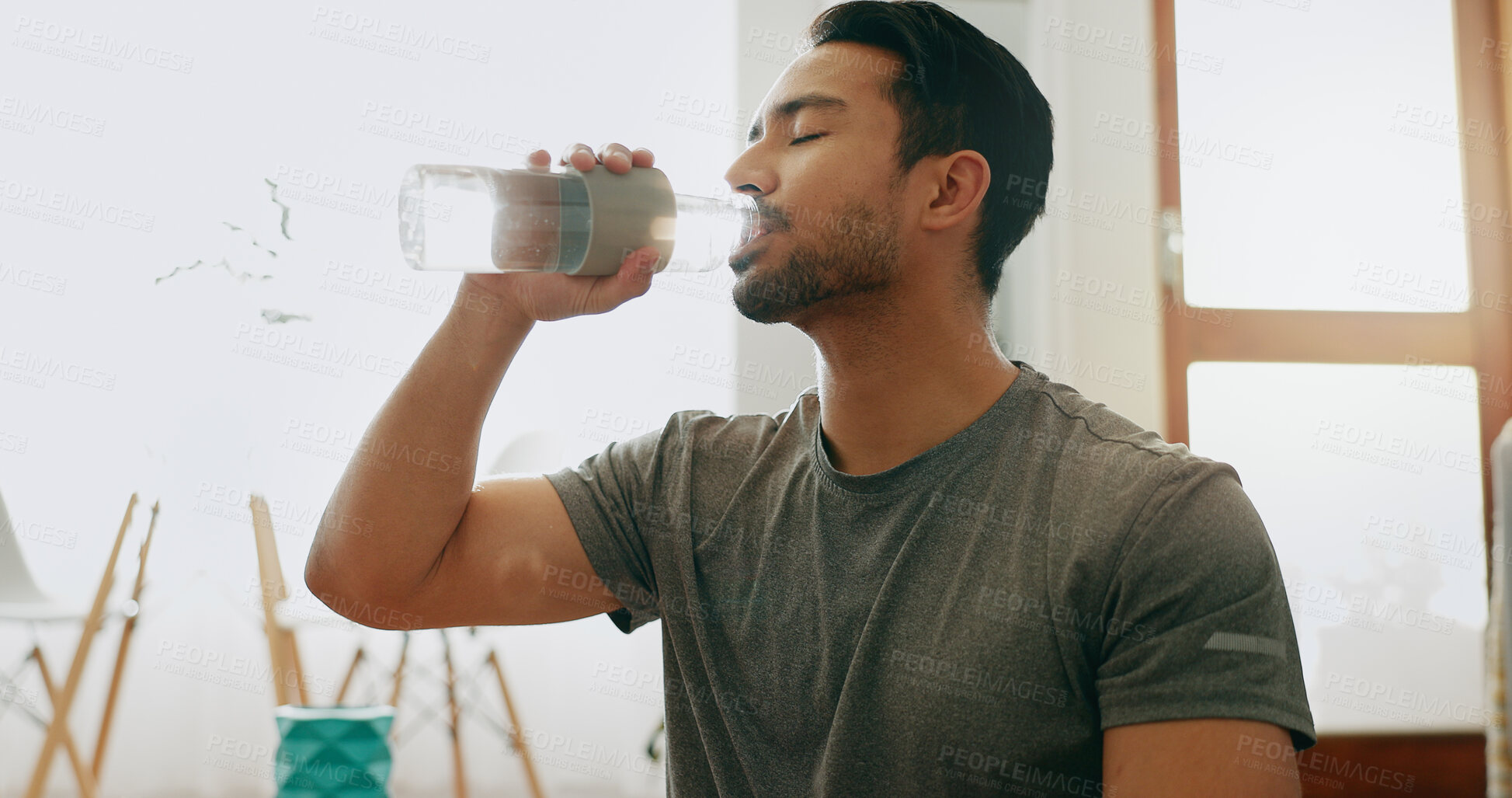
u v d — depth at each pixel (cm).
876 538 79
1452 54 297
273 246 298
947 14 86
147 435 289
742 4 312
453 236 78
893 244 80
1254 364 294
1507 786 81
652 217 78
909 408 81
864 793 74
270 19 300
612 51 309
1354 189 297
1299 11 297
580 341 307
